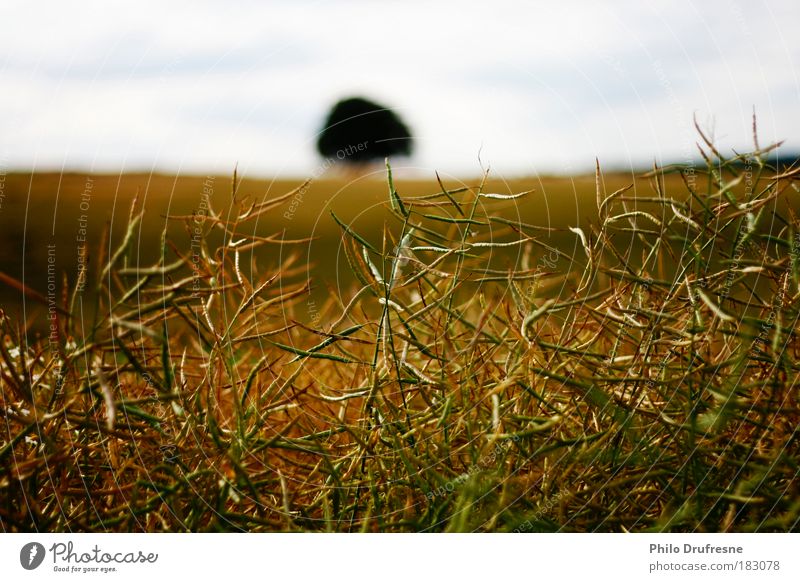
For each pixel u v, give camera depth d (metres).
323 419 0.89
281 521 0.75
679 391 0.77
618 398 0.78
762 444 0.79
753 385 0.76
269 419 0.88
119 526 0.76
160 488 0.71
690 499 0.75
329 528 0.72
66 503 0.78
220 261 0.87
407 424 0.79
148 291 0.74
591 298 0.80
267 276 1.04
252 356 1.00
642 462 0.77
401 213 0.87
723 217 0.82
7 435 0.76
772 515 0.77
